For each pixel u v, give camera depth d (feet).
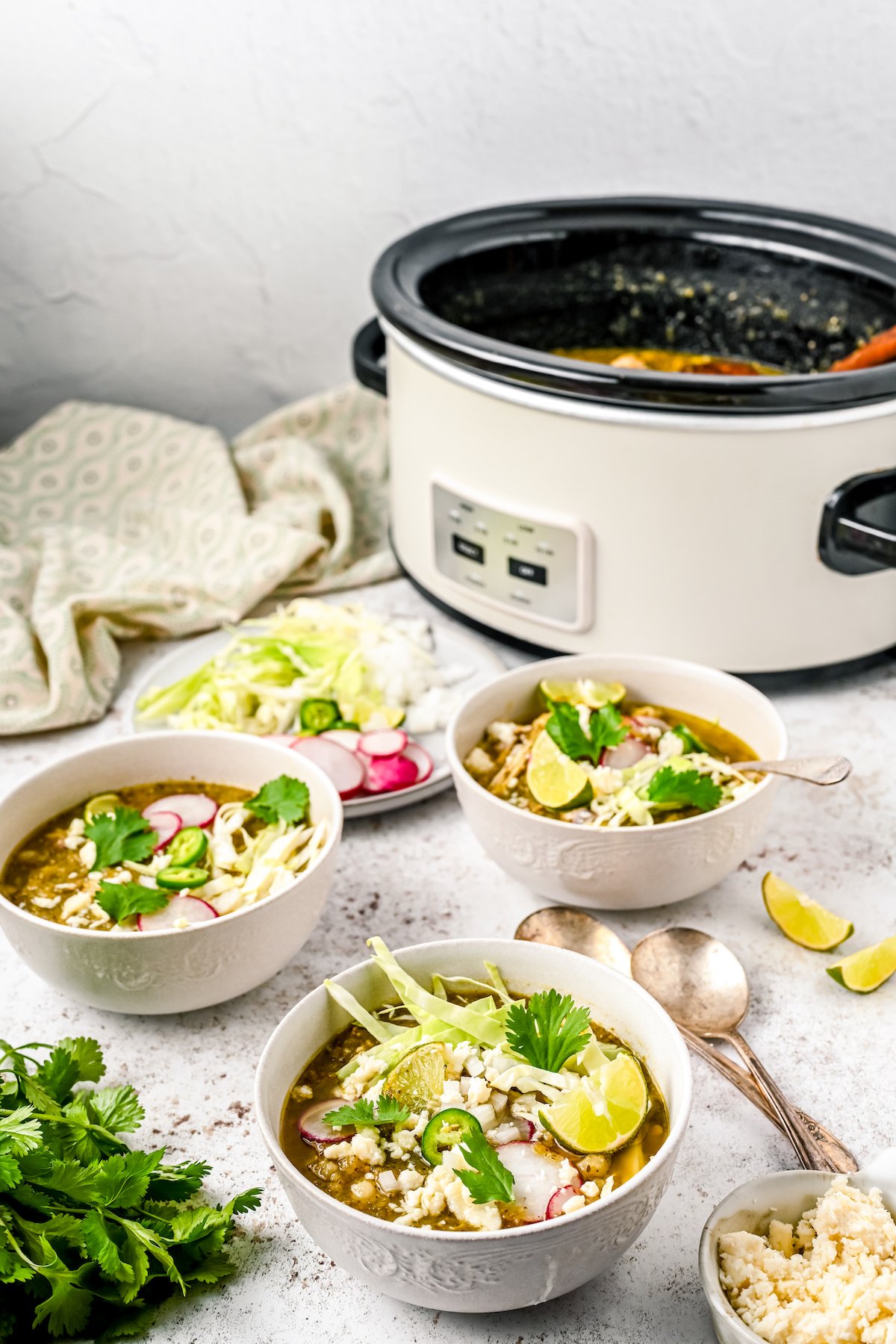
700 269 4.32
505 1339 2.10
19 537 4.54
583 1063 2.22
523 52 4.57
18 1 4.47
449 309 4.23
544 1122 2.09
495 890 3.08
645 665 3.21
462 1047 2.25
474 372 3.40
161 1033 2.70
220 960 2.52
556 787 2.91
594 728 2.99
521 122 4.69
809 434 3.20
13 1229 2.05
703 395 3.11
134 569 4.21
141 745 3.01
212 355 5.14
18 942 2.54
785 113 4.47
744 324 4.35
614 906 2.85
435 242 4.18
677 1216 2.29
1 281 4.94
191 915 2.62
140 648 4.14
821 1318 1.87
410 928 2.96
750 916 2.97
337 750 3.30
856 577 3.45
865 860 3.14
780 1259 1.98
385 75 4.64
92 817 2.87
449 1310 2.00
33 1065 2.60
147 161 4.76
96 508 4.67
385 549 4.57
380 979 2.36
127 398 5.20
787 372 4.32
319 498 4.61
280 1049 2.19
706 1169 2.38
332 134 4.75
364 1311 2.15
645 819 2.82
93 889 2.72
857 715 3.66
